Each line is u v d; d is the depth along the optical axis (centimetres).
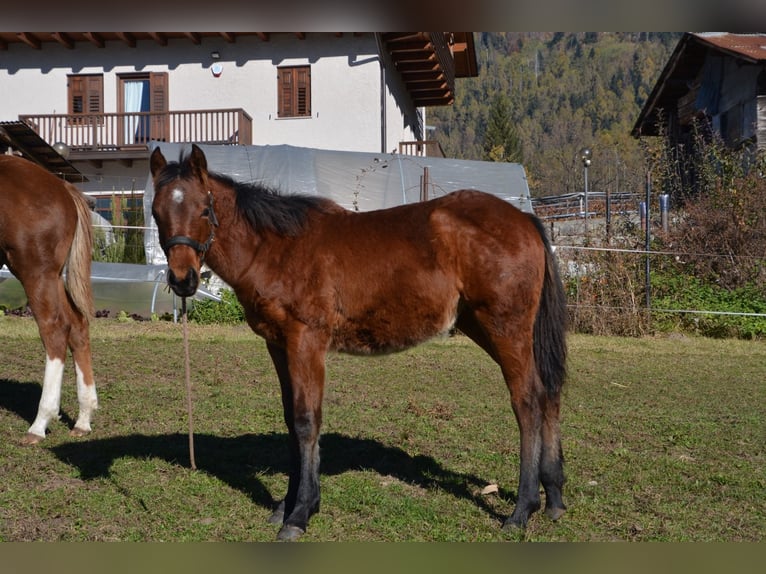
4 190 664
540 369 485
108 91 2378
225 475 580
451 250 479
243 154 1797
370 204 1733
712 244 1547
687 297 1471
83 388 696
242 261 493
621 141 7512
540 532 466
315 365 481
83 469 587
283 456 632
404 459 625
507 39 15475
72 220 692
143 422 737
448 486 557
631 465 607
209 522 486
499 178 1873
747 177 1659
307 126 2314
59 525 479
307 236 495
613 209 2164
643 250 1484
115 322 1395
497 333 475
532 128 9831
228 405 807
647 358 1176
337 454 639
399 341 494
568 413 799
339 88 2298
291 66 2316
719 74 2372
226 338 1251
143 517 493
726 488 553
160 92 2359
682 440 689
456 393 887
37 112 2389
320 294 483
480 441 678
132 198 2088
